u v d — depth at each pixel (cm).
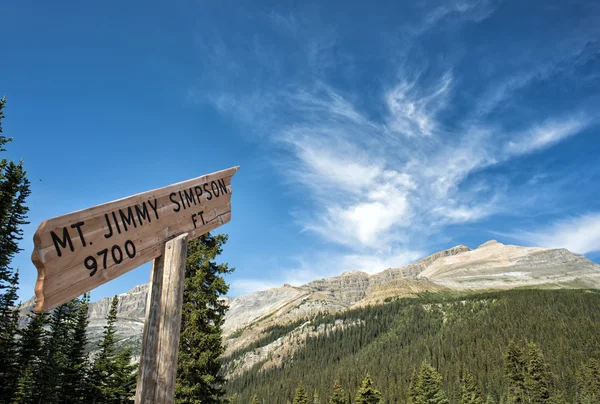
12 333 3219
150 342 314
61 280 257
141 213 334
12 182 2534
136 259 316
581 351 13538
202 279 2152
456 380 12512
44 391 3256
